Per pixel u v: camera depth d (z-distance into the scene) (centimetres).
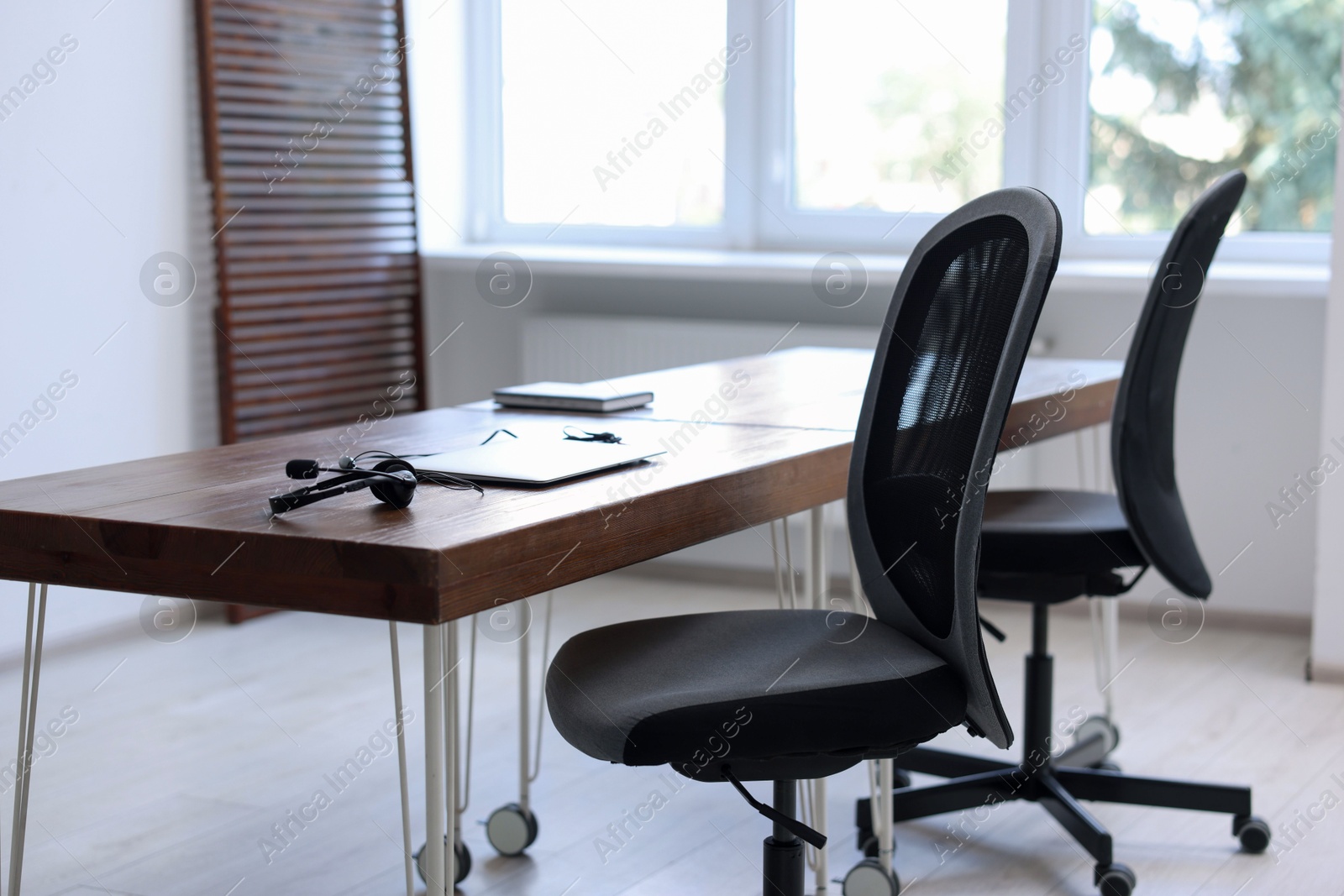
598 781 254
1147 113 367
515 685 310
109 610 341
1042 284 135
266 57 366
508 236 455
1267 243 357
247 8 360
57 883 209
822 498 180
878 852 204
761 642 157
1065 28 371
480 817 237
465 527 129
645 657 152
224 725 282
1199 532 354
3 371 310
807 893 203
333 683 311
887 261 375
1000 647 339
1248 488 346
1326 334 307
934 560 151
